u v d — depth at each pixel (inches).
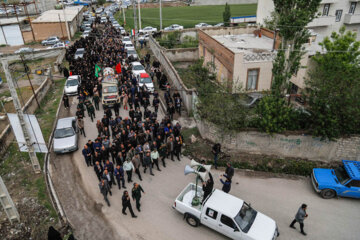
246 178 581.9
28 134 549.3
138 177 584.1
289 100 631.2
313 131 581.9
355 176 504.1
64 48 1529.3
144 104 797.2
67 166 619.5
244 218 424.2
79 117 707.4
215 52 940.6
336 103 553.3
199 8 3184.1
